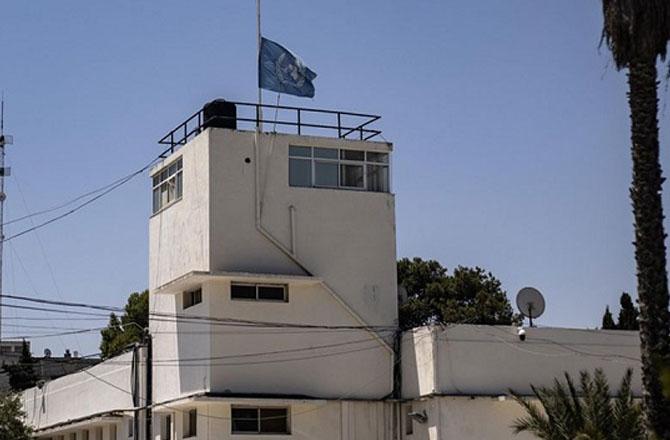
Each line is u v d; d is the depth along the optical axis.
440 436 40.00
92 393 53.03
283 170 43.94
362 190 44.97
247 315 42.50
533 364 41.53
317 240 43.88
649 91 30.34
